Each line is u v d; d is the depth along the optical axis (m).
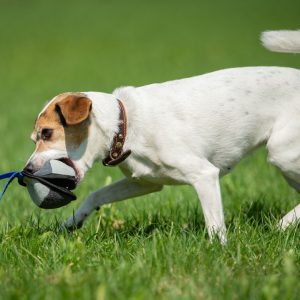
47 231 9.08
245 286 6.61
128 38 51.38
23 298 6.46
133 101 8.77
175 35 51.88
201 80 9.17
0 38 53.03
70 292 6.43
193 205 11.13
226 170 9.38
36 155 8.40
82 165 8.60
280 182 13.07
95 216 10.38
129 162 8.86
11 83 34.16
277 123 9.15
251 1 75.00
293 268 7.16
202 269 7.37
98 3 78.44
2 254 8.13
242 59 38.41
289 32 9.63
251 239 8.51
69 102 8.18
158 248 7.80
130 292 6.61
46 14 69.94
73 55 44.09
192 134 8.70
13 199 12.18
